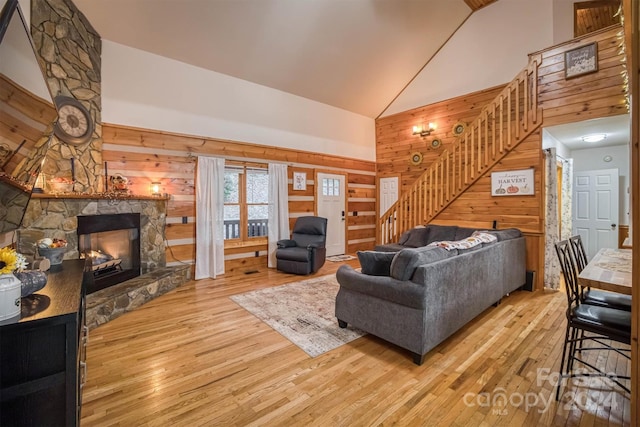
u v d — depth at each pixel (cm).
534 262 414
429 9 515
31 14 303
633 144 128
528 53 465
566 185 502
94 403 180
